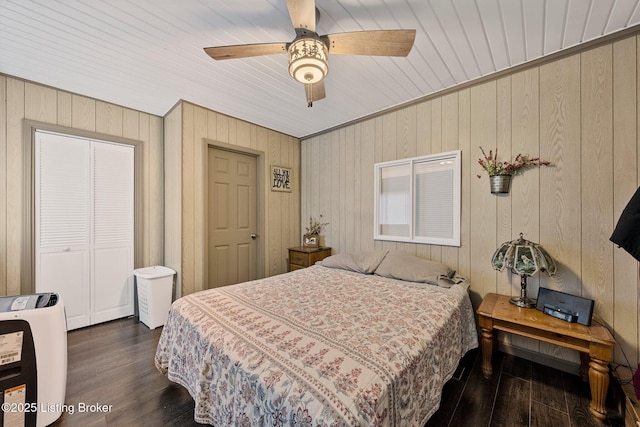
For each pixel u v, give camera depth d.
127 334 2.59
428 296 1.94
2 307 1.46
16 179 2.36
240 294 1.97
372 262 2.70
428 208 2.76
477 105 2.40
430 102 2.70
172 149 3.01
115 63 2.12
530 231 2.13
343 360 1.10
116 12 1.56
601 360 1.51
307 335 1.32
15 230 2.36
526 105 2.15
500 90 2.27
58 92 2.56
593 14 1.60
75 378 1.89
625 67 1.76
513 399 1.69
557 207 2.02
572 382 1.86
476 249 2.42
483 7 1.55
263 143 3.63
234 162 3.40
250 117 3.30
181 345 1.62
